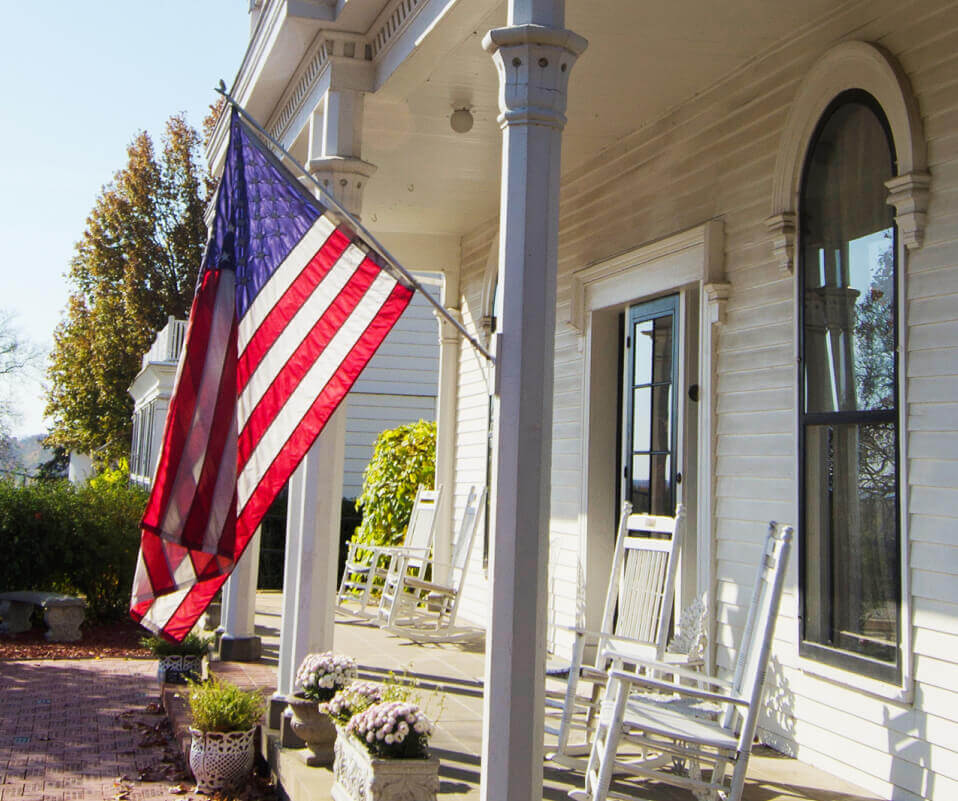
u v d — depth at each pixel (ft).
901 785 13.52
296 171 22.06
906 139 13.87
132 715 21.53
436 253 33.76
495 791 10.51
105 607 35.27
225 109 23.40
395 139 23.89
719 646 18.03
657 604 15.31
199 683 21.65
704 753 12.51
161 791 16.22
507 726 10.53
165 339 60.44
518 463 10.77
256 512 12.59
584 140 22.98
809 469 16.01
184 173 96.78
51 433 108.58
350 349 12.88
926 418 13.44
